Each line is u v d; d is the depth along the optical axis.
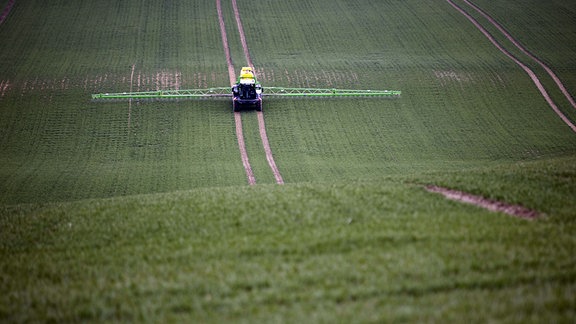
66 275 66.44
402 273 58.25
